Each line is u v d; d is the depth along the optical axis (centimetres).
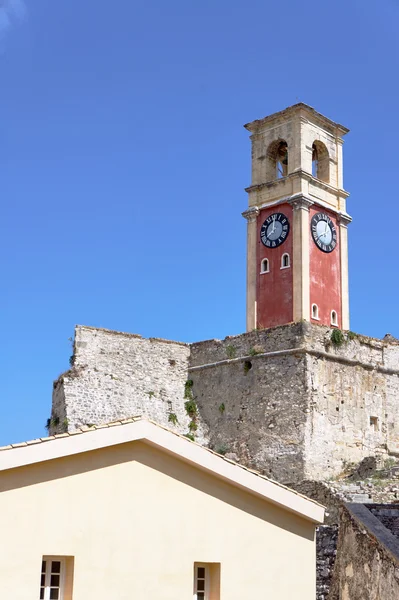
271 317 5803
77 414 4909
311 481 4366
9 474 1995
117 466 2144
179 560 2177
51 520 2025
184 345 5522
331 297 5884
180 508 2212
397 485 4225
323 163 6266
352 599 2369
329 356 4959
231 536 2273
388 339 5612
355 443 4972
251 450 4950
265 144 6244
